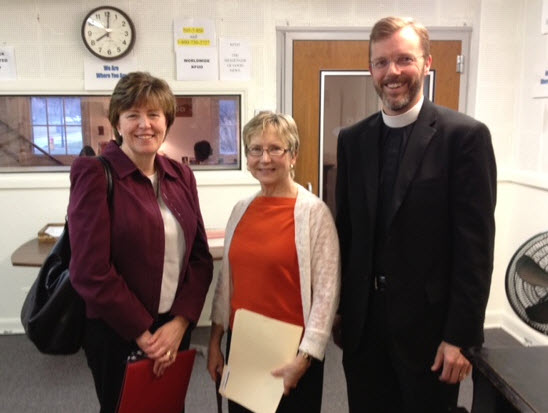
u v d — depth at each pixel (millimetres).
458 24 3057
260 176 1409
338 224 1659
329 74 3059
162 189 1447
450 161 1364
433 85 3111
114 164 1348
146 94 1333
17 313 3137
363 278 1510
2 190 3002
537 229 2883
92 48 2869
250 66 3008
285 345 1383
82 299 1400
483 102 3055
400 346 1456
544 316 1558
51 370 2686
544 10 2764
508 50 3014
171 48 2959
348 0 2994
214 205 3137
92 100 3012
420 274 1411
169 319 1460
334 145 3139
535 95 2867
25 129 3010
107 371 1419
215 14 2943
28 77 2910
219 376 1568
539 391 936
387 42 1363
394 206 1400
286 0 2975
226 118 3100
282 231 1400
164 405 1470
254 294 1420
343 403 2359
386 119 1474
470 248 1332
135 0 2893
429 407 1484
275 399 1370
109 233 1312
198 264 1546
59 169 3068
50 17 2863
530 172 2930
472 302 1338
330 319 1382
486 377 1042
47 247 2754
